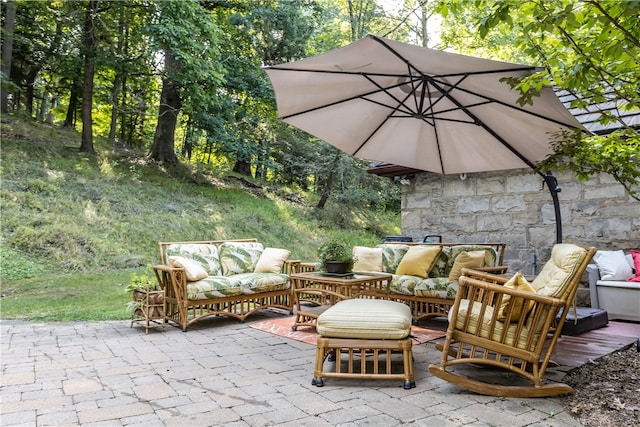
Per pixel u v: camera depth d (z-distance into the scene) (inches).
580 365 118.4
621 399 94.3
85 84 452.8
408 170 274.4
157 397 96.3
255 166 597.3
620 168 124.7
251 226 426.9
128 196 390.9
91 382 106.1
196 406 91.2
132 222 354.9
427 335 162.4
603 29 80.6
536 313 98.6
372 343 106.6
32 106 609.6
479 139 159.6
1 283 243.6
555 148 127.1
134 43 470.3
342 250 175.0
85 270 283.0
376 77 127.3
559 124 128.6
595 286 184.9
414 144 172.2
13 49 513.7
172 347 142.9
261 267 212.1
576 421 85.0
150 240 342.0
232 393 99.4
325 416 86.5
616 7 75.4
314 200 579.8
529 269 226.2
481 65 107.3
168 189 437.7
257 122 538.9
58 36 474.9
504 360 125.1
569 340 146.6
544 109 122.4
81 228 322.3
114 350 138.2
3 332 163.0
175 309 179.8
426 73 118.3
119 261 301.7
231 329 173.0
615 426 81.7
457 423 83.6
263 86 497.4
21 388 101.5
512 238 234.2
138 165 466.3
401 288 190.7
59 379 108.2
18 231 292.4
